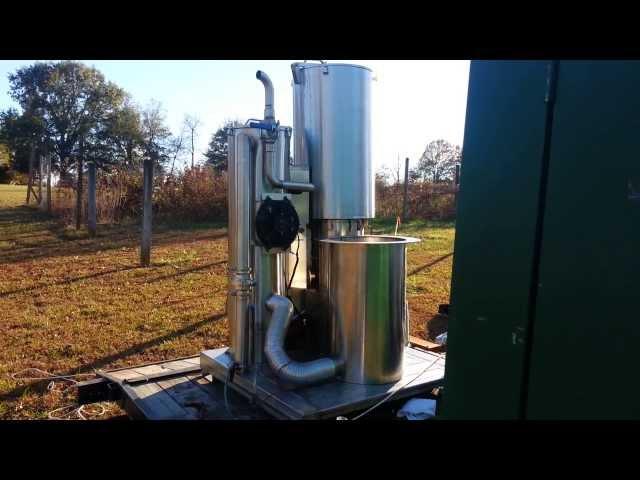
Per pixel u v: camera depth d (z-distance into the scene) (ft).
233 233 8.15
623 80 3.77
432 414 7.47
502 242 4.75
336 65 8.64
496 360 4.84
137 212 42.78
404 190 39.75
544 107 4.32
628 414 3.79
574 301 4.13
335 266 8.09
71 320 15.58
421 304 17.85
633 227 3.71
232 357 8.33
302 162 8.94
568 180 4.15
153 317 15.97
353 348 7.98
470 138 5.05
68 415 9.37
